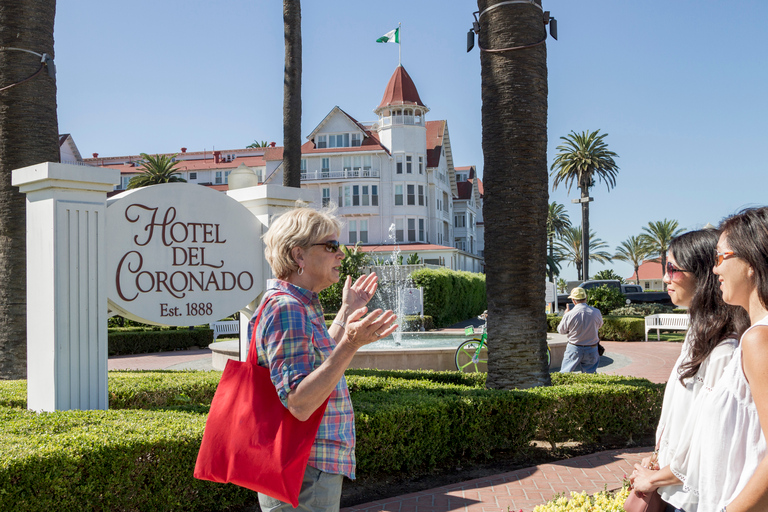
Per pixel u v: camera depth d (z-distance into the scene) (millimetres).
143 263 6047
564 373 7738
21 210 8008
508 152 6902
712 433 1882
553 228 72250
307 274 2383
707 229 2406
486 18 7137
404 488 5027
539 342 6879
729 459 1837
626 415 6332
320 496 2191
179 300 6324
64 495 3586
